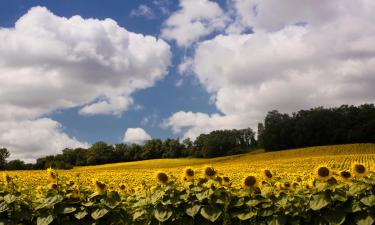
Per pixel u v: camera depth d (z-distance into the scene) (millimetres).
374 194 8211
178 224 8977
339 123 134000
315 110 147750
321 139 134875
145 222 9414
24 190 10172
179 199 9055
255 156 108875
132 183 21250
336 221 8164
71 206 9344
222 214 8953
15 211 9359
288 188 10375
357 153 98125
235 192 9430
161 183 9555
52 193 9734
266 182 10641
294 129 140000
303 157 91188
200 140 155750
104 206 9336
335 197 8305
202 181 9516
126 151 147250
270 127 146125
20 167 109312
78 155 140125
